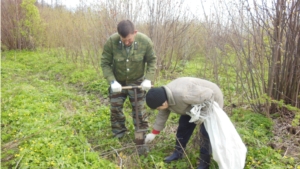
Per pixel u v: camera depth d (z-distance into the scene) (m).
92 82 6.38
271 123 3.79
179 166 3.13
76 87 6.51
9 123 4.14
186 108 2.79
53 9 12.59
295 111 3.76
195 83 2.76
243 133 3.48
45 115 4.42
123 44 3.20
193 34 7.17
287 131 3.67
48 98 5.40
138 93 3.53
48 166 2.87
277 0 3.50
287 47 3.73
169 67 7.39
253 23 3.74
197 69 6.83
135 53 3.23
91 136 3.94
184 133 3.17
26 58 9.74
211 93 2.67
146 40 3.25
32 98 5.18
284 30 3.65
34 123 3.97
